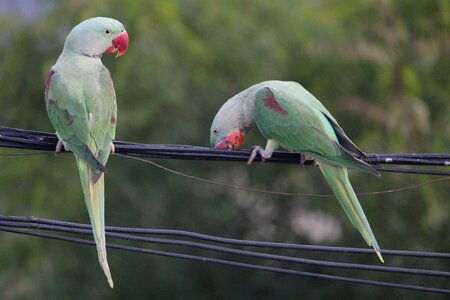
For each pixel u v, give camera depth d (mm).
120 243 15641
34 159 15000
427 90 15555
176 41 14781
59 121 9078
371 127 15133
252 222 16703
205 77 15078
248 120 9914
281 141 9508
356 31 15555
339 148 9227
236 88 15312
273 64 15320
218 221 16641
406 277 15250
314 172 15898
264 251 16469
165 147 9031
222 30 15203
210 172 16188
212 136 9969
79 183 14875
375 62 15320
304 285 16438
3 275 14617
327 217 16266
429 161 9023
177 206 16094
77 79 9312
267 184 16266
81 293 15227
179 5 15250
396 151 14688
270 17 15547
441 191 14781
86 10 14820
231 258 16562
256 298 16578
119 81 14523
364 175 14906
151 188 15617
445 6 15648
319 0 16391
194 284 16531
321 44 15430
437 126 15266
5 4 18594
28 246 14688
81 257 15258
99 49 9719
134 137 14945
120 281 15766
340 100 15461
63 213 14758
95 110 9141
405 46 15609
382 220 14883
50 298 14836
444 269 15102
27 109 15602
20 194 14883
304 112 9500
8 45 15633
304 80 15742
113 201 15398
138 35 14680
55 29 15297
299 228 16547
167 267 16172
